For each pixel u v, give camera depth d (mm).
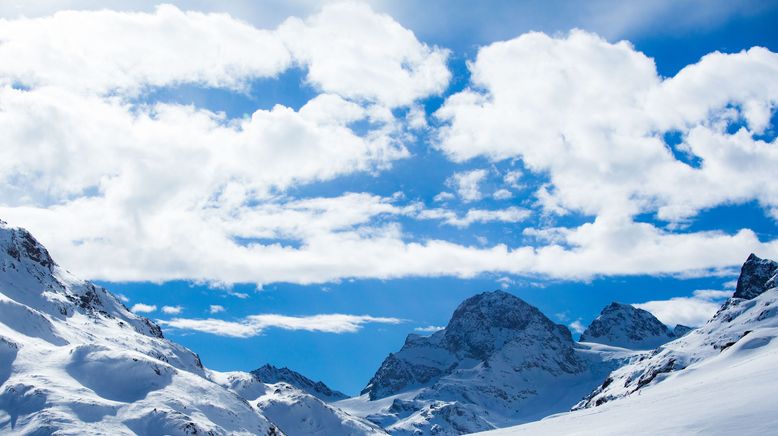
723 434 67438
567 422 130750
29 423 119375
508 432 145000
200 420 137125
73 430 117500
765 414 71188
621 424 89562
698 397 104500
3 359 140500
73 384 136125
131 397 139750
